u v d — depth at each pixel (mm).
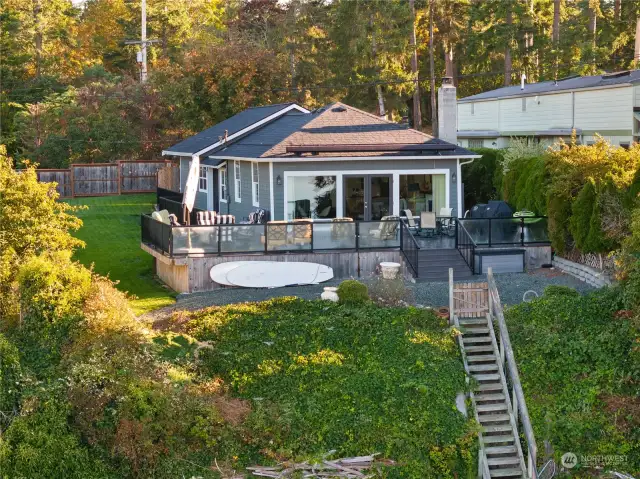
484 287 20812
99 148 54469
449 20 61094
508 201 31406
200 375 18891
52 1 71562
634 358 19328
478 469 17703
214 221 26312
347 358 19641
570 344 20109
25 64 67250
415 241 25219
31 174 22609
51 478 16172
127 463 16609
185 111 53188
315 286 24938
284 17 69750
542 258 27094
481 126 50281
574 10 68250
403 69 60844
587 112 40000
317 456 17188
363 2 57500
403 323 20656
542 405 19047
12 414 17250
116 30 77188
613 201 24078
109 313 19547
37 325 19469
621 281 21328
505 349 19484
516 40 60125
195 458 16953
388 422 17922
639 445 18062
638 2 60281
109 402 17281
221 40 75250
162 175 46500
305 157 28703
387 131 31125
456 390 18812
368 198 29609
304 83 62281
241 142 34656
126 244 33875
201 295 24531
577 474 17875
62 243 22750
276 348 19828
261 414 17859
